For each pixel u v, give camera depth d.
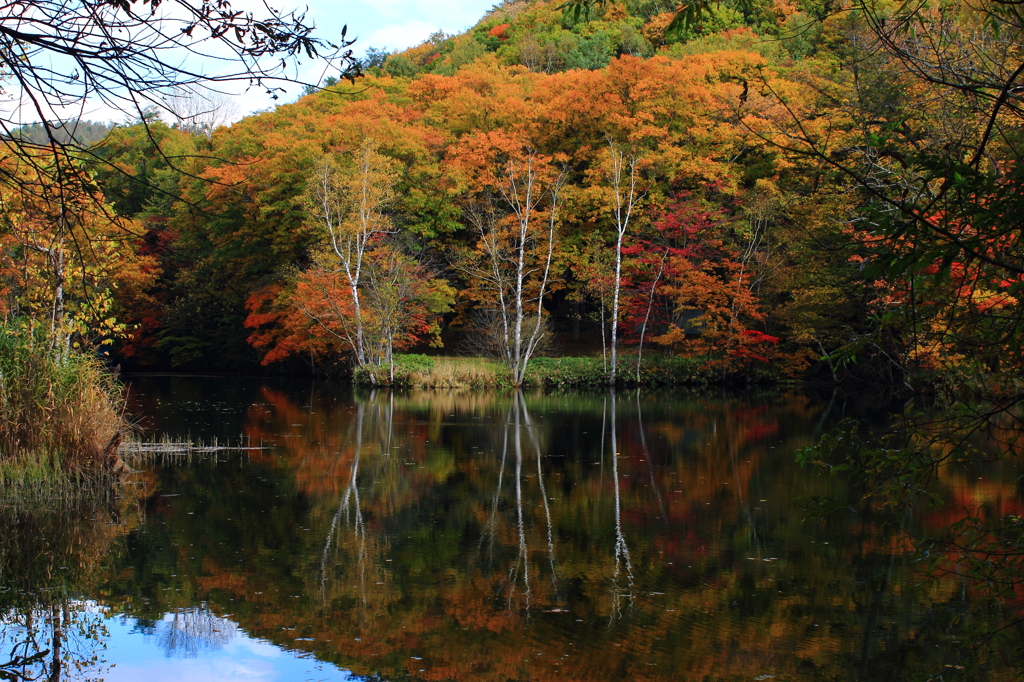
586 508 11.81
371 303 32.53
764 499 12.24
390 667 6.60
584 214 36.66
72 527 10.48
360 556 9.54
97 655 6.79
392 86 48.59
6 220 4.02
